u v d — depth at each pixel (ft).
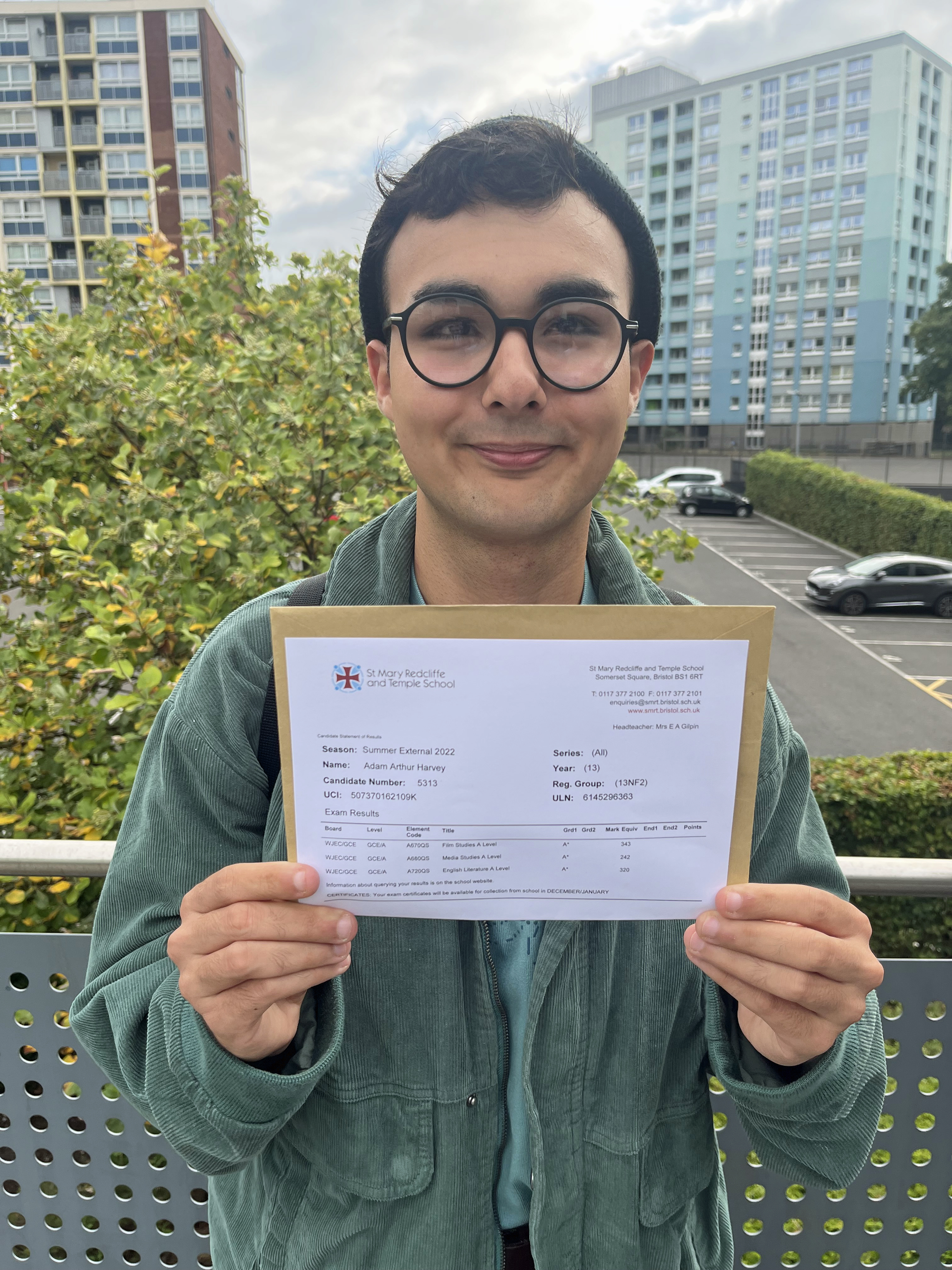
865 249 182.91
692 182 198.80
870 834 17.60
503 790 2.30
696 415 204.95
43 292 173.17
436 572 2.78
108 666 8.09
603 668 2.24
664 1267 2.75
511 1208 2.78
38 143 168.04
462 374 2.36
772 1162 2.71
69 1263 4.40
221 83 173.06
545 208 2.31
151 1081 2.33
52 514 10.37
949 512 67.21
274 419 11.14
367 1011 2.62
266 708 2.67
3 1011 4.13
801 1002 2.18
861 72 177.99
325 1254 2.66
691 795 2.31
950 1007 3.99
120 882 2.65
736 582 72.74
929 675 49.88
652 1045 2.69
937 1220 4.21
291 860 2.34
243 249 17.85
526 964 2.73
